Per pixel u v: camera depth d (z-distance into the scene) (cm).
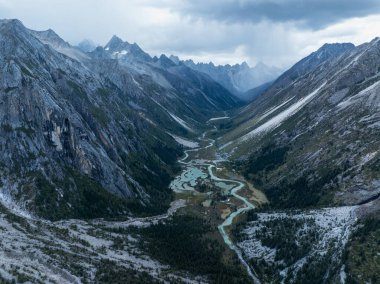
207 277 15200
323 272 15262
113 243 16400
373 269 14550
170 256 16438
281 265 16375
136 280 12950
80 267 12706
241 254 17638
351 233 17000
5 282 9931
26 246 13275
